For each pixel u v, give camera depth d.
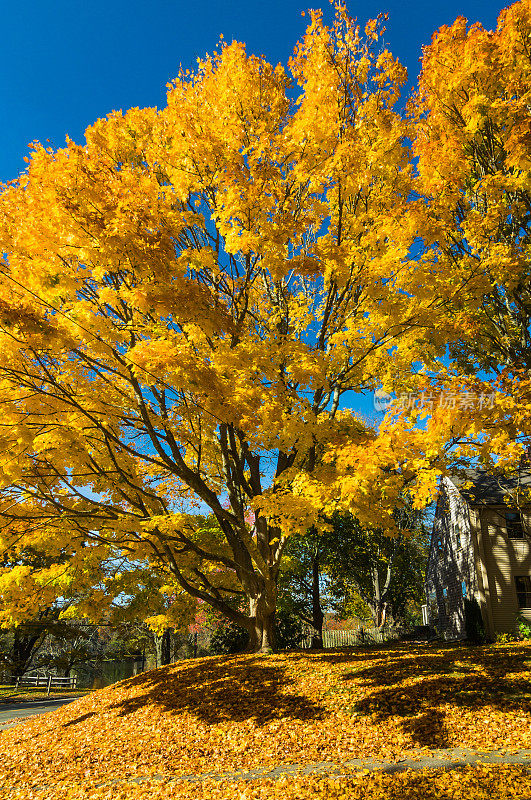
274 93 9.83
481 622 18.28
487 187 10.52
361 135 10.54
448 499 22.41
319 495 9.53
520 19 10.18
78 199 7.76
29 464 10.30
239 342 11.30
